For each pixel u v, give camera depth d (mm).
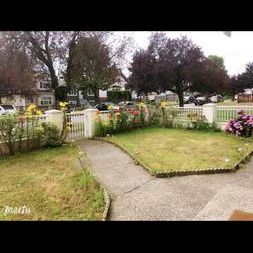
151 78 19641
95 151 8344
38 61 20031
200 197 4500
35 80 24547
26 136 8555
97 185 5090
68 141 10008
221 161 6477
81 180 5340
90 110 10812
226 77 26031
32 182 5520
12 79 21656
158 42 20031
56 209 4191
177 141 9320
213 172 5758
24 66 19453
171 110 12977
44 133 8930
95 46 21750
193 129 12055
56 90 20531
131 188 5039
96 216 3939
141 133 11273
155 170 5801
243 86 46375
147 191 4855
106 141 9875
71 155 7781
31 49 18656
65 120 9633
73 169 6352
